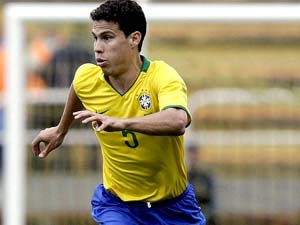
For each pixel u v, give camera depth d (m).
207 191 36.81
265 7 36.31
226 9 36.34
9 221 36.00
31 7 36.41
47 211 37.00
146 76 18.94
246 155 37.75
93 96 19.39
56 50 38.31
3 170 39.12
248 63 45.59
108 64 18.59
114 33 18.48
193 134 37.84
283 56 46.59
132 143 19.28
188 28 49.91
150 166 19.64
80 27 38.28
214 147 37.78
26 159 36.91
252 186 37.50
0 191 40.12
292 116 37.78
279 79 40.56
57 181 36.97
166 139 19.34
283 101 37.97
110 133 19.27
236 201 37.34
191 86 42.41
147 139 19.19
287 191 37.44
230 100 38.50
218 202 37.19
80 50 37.44
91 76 19.42
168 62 48.03
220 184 37.41
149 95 18.91
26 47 39.38
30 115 36.94
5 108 38.06
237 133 37.91
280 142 37.69
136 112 19.05
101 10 18.50
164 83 18.56
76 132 36.88
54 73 37.19
